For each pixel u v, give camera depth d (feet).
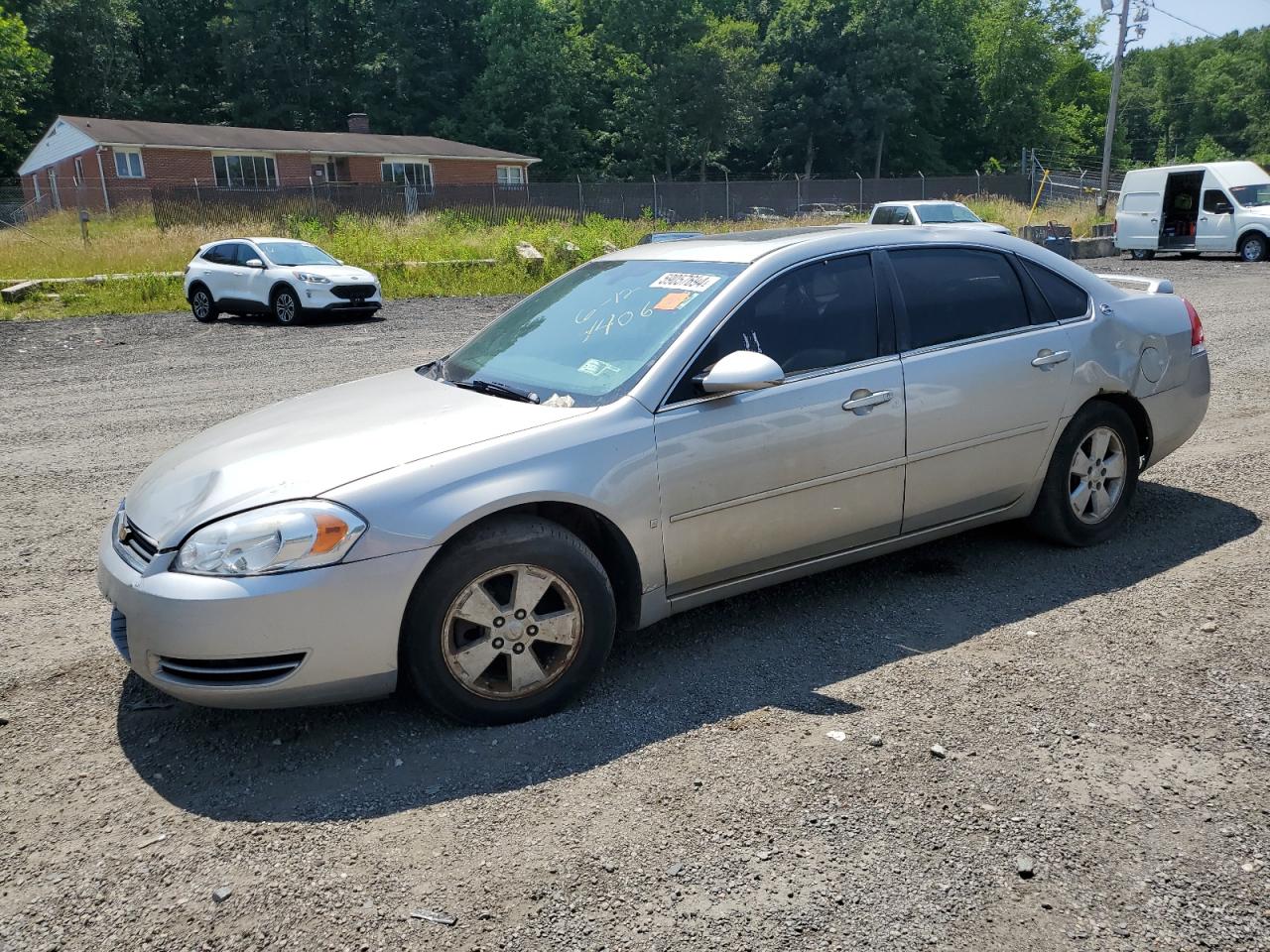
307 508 9.68
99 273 65.67
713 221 114.11
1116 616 12.78
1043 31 244.83
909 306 13.25
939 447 13.20
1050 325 14.46
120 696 11.51
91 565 16.14
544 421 10.94
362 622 9.70
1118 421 15.11
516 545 10.23
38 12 194.49
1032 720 10.28
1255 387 27.30
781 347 12.19
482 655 10.32
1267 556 14.60
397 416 11.55
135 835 8.77
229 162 139.54
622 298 13.12
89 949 7.33
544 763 9.78
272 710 11.04
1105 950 7.07
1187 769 9.30
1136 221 83.25
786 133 232.12
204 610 9.37
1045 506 14.76
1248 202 76.79
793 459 12.00
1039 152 252.42
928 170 245.86
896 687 11.11
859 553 13.16
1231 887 7.69
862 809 8.80
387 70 220.23
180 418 28.07
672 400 11.37
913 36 225.35
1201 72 388.78
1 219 114.62
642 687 11.38
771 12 265.34
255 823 8.89
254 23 221.25
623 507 10.89
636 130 211.61
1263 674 11.07
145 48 230.27
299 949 7.26
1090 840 8.30
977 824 8.55
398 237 83.35
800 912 7.51
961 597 13.65
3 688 11.74
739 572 12.14
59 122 139.85
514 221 102.27
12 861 8.43
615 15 211.82
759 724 10.39
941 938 7.22
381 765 9.83
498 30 210.79
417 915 7.58
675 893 7.75
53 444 25.08
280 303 52.19
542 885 7.90
